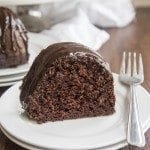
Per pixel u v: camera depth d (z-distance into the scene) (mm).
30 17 787
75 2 851
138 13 928
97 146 374
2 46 566
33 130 402
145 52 676
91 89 434
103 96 436
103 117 435
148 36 762
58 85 427
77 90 432
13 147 415
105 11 814
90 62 431
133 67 535
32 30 766
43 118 423
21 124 411
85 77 431
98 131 405
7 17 584
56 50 434
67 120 431
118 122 420
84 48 442
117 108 447
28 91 432
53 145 374
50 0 726
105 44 712
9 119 416
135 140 379
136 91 469
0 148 414
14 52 568
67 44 444
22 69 551
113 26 814
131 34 775
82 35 694
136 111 423
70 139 383
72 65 428
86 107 436
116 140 380
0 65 561
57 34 693
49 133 399
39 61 441
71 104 431
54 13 839
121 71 521
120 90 481
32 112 421
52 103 427
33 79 433
